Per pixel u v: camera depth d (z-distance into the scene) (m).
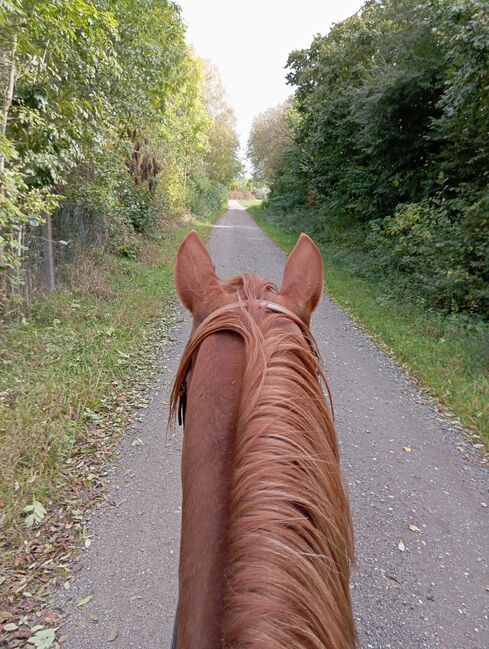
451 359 6.18
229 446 0.96
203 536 0.85
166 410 4.79
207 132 39.62
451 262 8.08
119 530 3.16
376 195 14.04
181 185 24.23
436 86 10.23
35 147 6.27
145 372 5.62
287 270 1.57
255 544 0.72
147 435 4.31
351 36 15.08
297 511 0.77
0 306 5.91
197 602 0.78
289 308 1.33
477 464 4.12
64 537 3.06
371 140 12.46
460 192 9.41
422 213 10.24
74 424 4.19
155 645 2.39
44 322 6.53
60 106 6.30
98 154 8.27
